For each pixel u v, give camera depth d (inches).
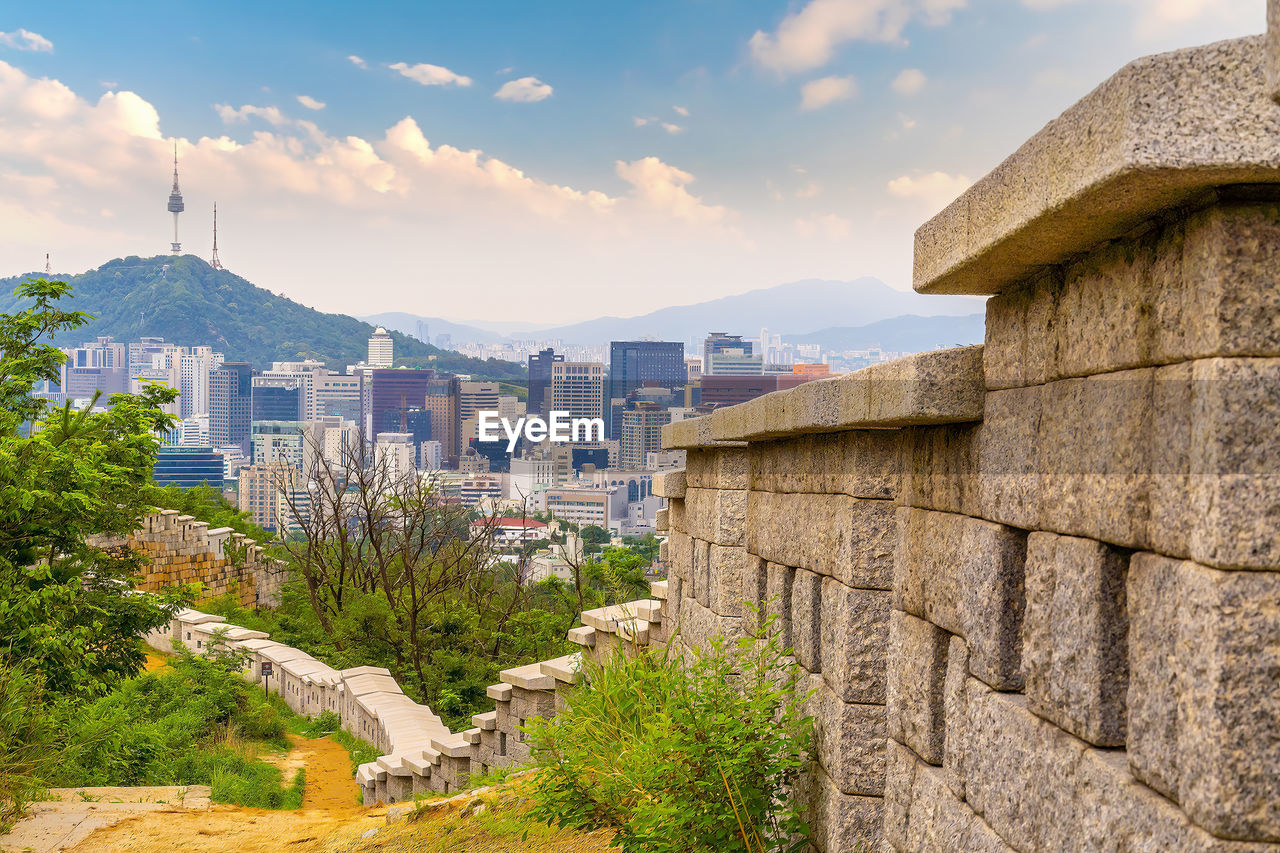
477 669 1099.3
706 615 273.3
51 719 490.6
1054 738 104.0
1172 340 87.4
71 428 719.1
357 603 1273.4
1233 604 77.9
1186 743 81.1
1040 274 114.4
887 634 164.1
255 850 347.9
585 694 277.9
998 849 114.3
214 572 1503.4
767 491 226.7
